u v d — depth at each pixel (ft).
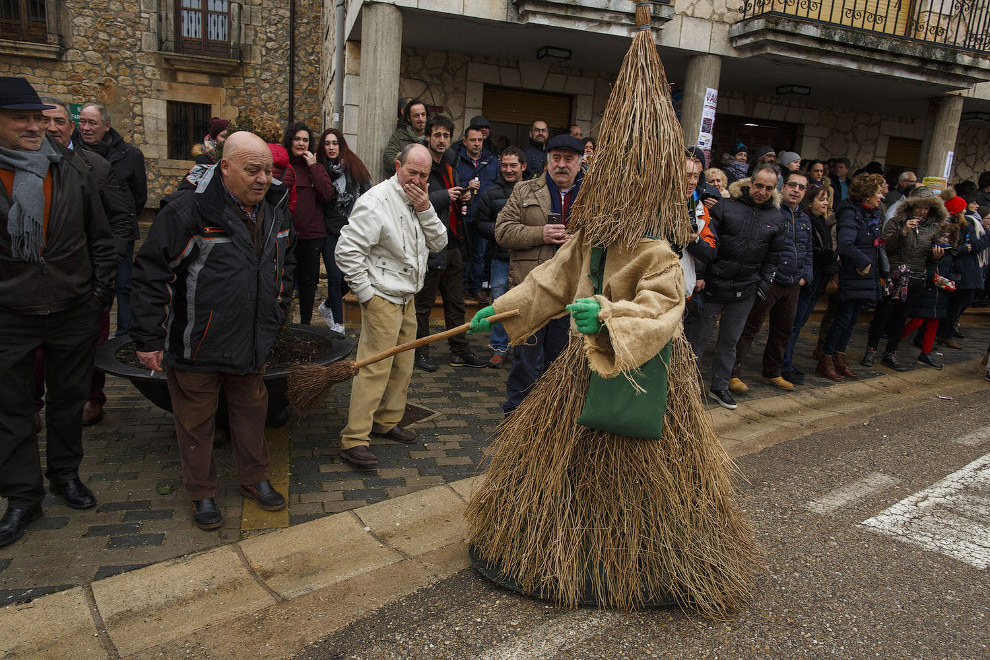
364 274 11.64
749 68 30.71
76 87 45.60
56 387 9.87
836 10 32.55
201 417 9.69
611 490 8.28
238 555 9.17
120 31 45.88
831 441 15.21
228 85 48.60
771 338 19.33
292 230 11.93
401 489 11.51
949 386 20.84
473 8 24.53
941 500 12.27
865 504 11.98
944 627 8.41
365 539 9.76
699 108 28.43
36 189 8.96
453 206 18.37
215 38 47.83
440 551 9.59
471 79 32.04
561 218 13.52
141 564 8.87
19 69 44.37
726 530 8.85
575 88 33.88
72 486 10.24
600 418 7.84
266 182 9.44
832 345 20.66
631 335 7.07
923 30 33.86
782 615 8.46
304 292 19.86
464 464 12.68
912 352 25.64
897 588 9.26
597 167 8.32
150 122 47.50
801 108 38.22
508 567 8.69
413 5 23.62
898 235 21.67
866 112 39.86
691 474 8.45
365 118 23.91
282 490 11.23
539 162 24.77
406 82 31.12
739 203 16.19
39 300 9.14
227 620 7.91
